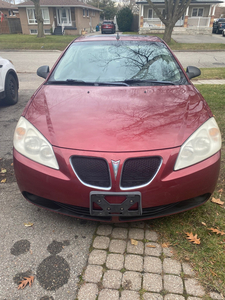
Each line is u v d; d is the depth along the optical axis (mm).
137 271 1802
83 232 2166
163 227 2195
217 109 5070
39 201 2078
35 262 1878
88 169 1826
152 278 1747
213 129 2068
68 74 2912
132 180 1811
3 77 5180
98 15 41062
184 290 1663
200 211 2381
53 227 2221
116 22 36281
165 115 2115
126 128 1964
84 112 2170
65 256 1930
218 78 8367
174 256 1915
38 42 20547
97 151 1819
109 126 1987
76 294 1646
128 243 2045
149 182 1810
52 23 30250
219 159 2002
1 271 1806
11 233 2148
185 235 2105
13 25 32594
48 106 2309
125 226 2221
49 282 1727
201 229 2166
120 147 1824
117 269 1819
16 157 2025
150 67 2936
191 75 3250
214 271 1789
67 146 1874
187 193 1911
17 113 5152
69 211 2020
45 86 2760
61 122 2066
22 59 13031
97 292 1656
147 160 1817
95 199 1818
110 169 1781
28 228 2205
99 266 1843
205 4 27422
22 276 1770
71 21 30203
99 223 2266
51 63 11695
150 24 27312
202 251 1950
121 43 3283
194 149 1906
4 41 21078
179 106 2260
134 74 2838
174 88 2623
